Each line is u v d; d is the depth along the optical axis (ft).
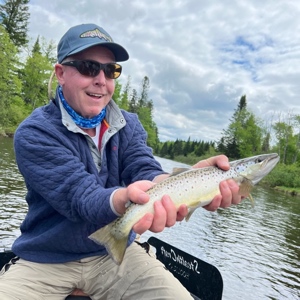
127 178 2.62
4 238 6.70
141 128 2.81
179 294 2.23
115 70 2.39
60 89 2.40
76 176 2.00
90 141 2.37
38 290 2.22
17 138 2.15
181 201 1.92
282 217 15.29
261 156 2.28
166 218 1.74
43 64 47.55
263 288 7.00
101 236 1.81
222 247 9.23
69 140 2.26
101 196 1.82
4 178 12.75
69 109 2.32
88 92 2.30
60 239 2.21
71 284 2.34
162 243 3.55
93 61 2.27
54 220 2.26
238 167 2.19
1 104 36.52
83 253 2.33
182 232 10.03
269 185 36.73
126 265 2.41
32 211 2.32
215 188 2.06
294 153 58.80
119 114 2.51
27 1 49.67
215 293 2.88
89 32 2.29
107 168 2.47
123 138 2.62
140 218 1.78
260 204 18.90
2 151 21.30
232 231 11.21
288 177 35.86
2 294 2.05
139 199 1.63
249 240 10.38
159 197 1.83
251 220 13.57
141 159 2.56
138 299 2.31
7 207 8.90
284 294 6.85
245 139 62.75
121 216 1.79
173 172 2.07
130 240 2.48
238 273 7.61
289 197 27.43
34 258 2.27
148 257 2.51
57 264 2.30
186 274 3.23
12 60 39.50
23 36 49.98
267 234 11.53
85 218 1.92
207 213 13.69
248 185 2.21
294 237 11.62
